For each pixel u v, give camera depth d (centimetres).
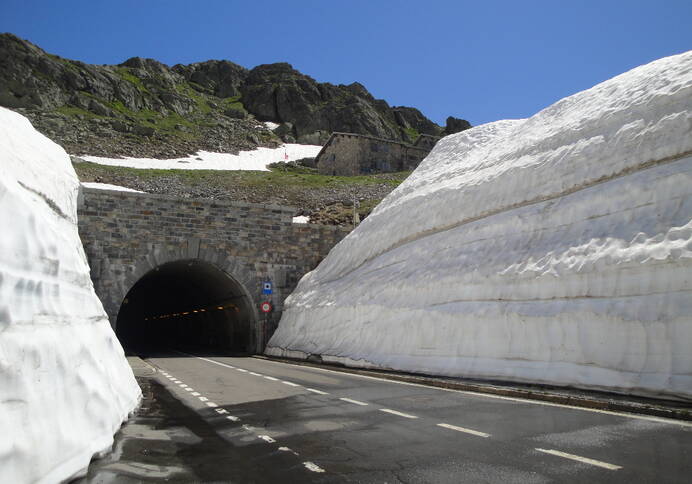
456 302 1623
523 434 748
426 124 15588
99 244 2767
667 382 947
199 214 3005
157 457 648
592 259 1225
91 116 10156
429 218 2155
